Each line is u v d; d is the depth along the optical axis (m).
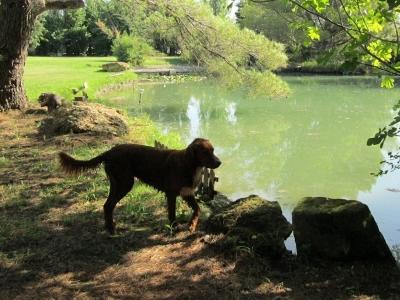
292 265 2.88
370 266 2.86
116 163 3.28
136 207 3.78
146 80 20.67
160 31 9.40
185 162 3.20
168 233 3.31
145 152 3.31
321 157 7.34
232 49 8.95
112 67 21.33
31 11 8.48
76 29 38.47
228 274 2.72
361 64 2.67
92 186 4.28
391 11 2.53
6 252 2.98
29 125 7.39
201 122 10.61
